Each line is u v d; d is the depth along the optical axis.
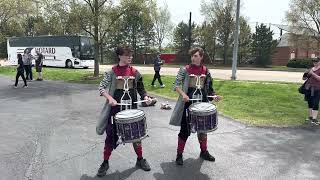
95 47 24.77
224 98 13.69
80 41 37.09
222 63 53.75
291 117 10.21
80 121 9.72
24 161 6.27
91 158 6.43
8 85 19.59
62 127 8.95
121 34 54.62
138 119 5.16
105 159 5.63
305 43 48.78
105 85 5.34
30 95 15.34
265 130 8.63
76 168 5.92
